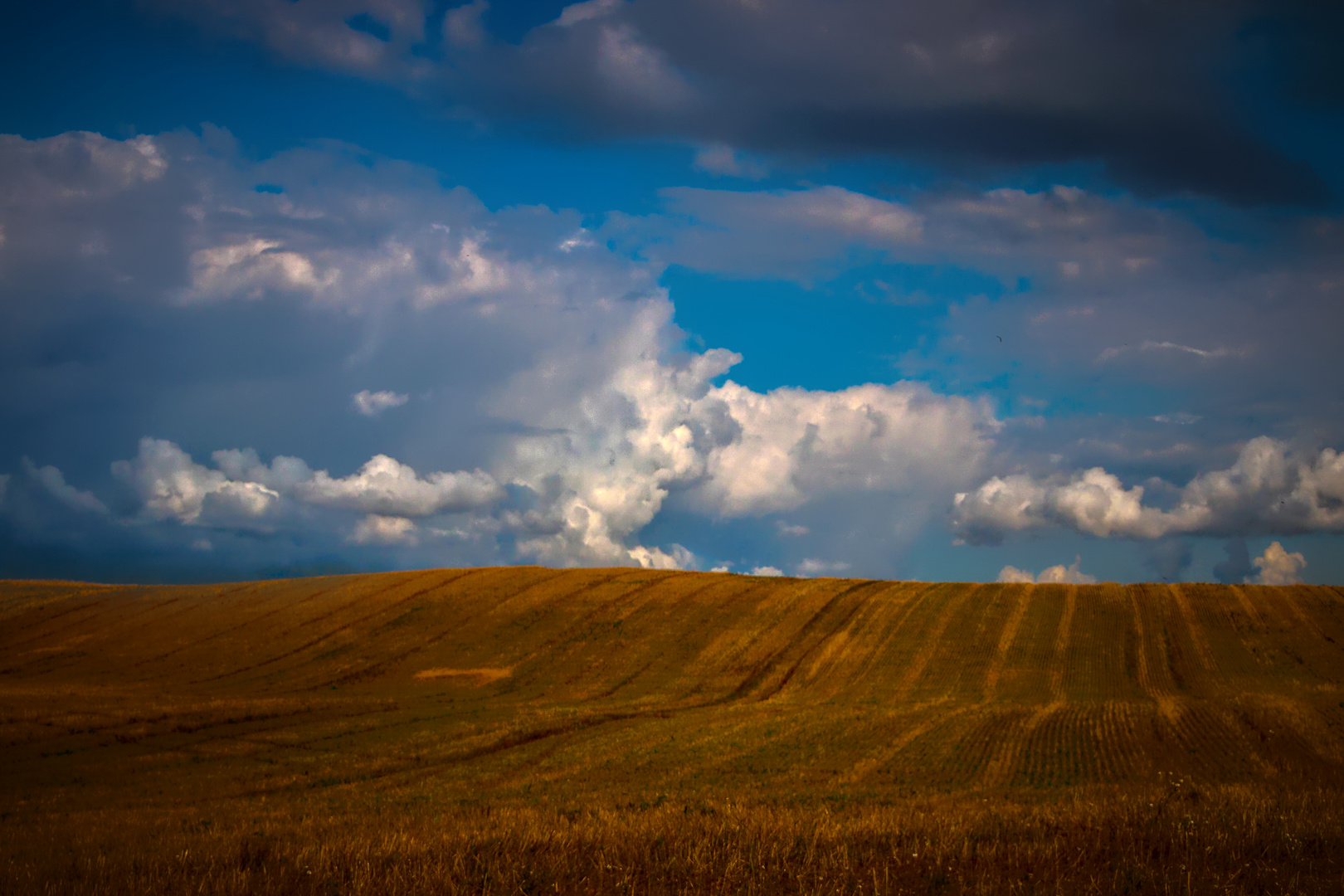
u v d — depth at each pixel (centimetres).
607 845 1244
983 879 1076
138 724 4288
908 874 1116
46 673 6181
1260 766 3416
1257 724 4212
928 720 4416
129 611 7712
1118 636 6556
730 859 1138
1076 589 7781
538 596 7862
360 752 3844
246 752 3869
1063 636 6594
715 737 4109
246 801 2914
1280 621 6750
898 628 6875
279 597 8050
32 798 3042
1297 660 5978
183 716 4447
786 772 3344
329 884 1109
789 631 6869
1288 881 1034
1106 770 3356
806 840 1260
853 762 3541
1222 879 1034
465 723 4503
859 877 1092
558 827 1498
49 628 7275
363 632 7075
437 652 6612
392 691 5712
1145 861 1118
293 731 4300
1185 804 1495
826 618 7150
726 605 7538
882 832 1330
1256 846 1164
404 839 1355
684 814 1677
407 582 8400
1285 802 1503
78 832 2134
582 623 7156
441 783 3231
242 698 5388
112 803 2939
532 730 4275
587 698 5519
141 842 1759
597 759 3666
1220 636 6475
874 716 4572
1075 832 1288
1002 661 6100
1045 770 3366
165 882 1143
